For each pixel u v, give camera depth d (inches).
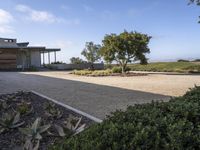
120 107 358.9
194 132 110.2
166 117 123.5
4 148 210.8
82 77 991.6
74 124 247.8
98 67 1684.3
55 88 602.5
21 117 288.7
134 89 576.4
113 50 1130.7
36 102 371.6
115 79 877.2
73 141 104.5
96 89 580.7
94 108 352.8
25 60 1680.6
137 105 154.4
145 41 1128.8
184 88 585.0
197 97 175.3
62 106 347.9
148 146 97.2
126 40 1119.6
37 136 207.3
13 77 976.3
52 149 106.4
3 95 420.8
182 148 98.2
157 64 1647.4
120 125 111.2
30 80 837.8
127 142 98.3
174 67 1433.3
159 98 440.1
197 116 132.0
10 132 244.4
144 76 1007.0
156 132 104.7
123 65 1181.1
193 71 1233.4
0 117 289.0
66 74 1176.2
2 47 1569.9
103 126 113.0
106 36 1146.0
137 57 1147.3
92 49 1692.9
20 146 212.8
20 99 389.1
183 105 144.8
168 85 653.9
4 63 1581.0
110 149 94.8
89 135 107.0
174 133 103.1
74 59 1753.2
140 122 112.9
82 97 456.1
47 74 1176.8
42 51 1753.2
